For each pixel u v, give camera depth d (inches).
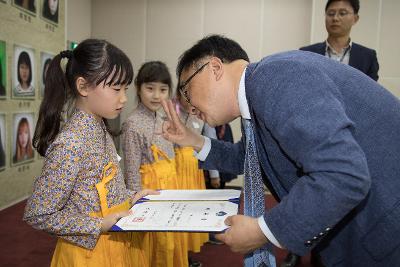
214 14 190.7
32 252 97.0
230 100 36.0
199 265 93.4
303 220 26.3
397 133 30.4
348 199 25.4
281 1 184.7
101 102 42.4
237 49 37.1
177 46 194.7
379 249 31.2
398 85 172.4
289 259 94.0
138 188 72.5
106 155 44.3
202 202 43.4
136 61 198.1
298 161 28.1
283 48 186.1
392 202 30.0
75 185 40.9
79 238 40.3
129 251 47.4
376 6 170.6
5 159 125.3
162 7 194.2
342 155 25.2
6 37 121.4
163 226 33.5
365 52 89.9
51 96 43.6
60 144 39.6
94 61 41.6
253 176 36.7
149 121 77.3
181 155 91.3
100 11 198.7
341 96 29.1
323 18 169.6
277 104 27.9
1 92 120.3
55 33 156.3
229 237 31.0
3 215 121.9
